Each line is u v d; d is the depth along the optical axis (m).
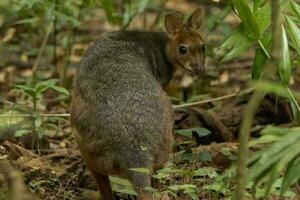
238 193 6.93
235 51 11.00
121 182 10.66
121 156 9.77
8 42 20.69
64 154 12.26
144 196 9.50
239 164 6.91
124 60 10.84
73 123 10.41
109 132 9.84
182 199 10.50
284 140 6.96
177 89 17.39
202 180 10.55
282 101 13.88
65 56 18.55
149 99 10.20
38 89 12.00
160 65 12.55
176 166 11.55
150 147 9.89
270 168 7.15
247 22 10.62
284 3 10.78
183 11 23.41
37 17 18.22
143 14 20.83
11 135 12.56
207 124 13.34
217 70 18.64
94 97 10.15
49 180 11.09
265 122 14.02
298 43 10.61
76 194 11.00
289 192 9.05
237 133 13.73
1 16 21.25
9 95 15.87
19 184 6.84
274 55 7.15
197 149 12.26
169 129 10.34
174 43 12.81
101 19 23.50
